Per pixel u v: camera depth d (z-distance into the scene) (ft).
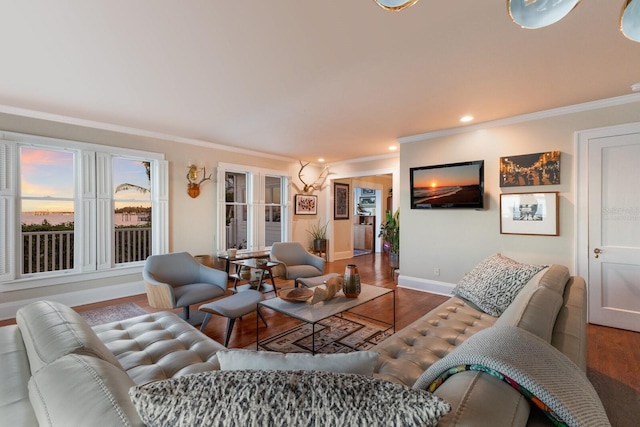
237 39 6.47
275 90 9.08
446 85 8.71
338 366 2.85
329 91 9.18
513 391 2.47
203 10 5.52
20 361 3.78
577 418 2.24
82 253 12.11
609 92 9.14
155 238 14.34
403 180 14.76
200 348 5.49
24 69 7.75
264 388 2.21
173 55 7.11
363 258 24.53
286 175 20.29
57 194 11.95
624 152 9.53
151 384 2.27
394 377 4.52
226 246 17.28
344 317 10.85
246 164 17.92
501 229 11.84
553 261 10.74
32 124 11.05
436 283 13.71
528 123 11.22
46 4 5.31
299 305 7.77
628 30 3.25
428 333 6.18
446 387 2.66
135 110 10.88
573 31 6.05
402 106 10.39
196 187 15.51
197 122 12.36
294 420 2.03
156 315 7.16
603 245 9.86
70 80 8.41
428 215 13.97
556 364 2.79
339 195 23.98
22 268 11.15
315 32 6.21
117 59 7.28
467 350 2.91
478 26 5.96
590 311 10.05
